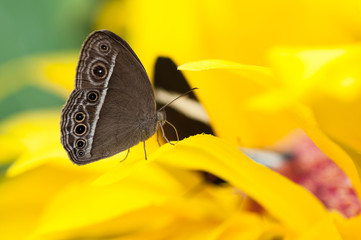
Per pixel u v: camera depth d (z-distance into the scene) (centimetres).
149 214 28
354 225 25
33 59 31
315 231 25
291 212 26
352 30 27
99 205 27
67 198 27
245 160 25
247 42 28
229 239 27
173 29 28
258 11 28
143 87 26
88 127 26
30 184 29
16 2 33
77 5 33
